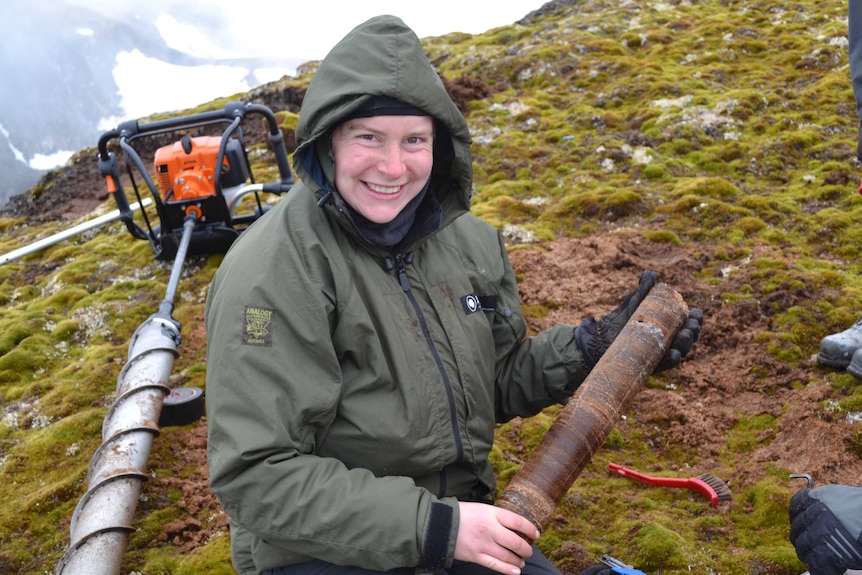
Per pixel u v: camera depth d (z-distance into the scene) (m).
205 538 3.08
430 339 2.07
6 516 3.27
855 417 3.22
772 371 3.71
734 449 3.30
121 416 3.32
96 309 5.00
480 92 7.98
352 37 1.92
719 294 4.31
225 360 1.86
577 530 2.93
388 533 1.76
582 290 4.58
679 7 9.99
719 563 2.66
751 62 7.91
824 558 1.95
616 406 2.19
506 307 2.40
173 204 5.07
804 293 4.17
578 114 7.12
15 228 7.91
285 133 7.68
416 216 2.16
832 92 6.81
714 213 5.21
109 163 5.15
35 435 3.82
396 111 1.89
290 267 1.92
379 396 1.98
